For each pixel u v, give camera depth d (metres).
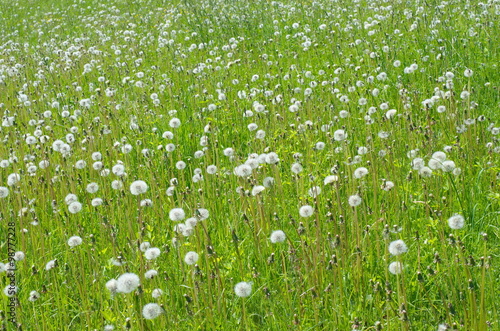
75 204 4.17
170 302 3.58
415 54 8.34
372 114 6.26
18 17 20.86
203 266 3.81
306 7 13.06
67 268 4.01
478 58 7.75
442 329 2.92
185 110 7.38
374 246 3.96
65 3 22.17
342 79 7.84
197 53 10.68
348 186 4.58
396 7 11.23
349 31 10.11
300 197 4.39
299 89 6.84
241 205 4.57
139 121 7.01
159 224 4.61
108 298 3.75
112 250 4.19
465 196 4.43
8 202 5.11
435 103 6.21
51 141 6.71
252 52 10.26
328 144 5.57
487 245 3.92
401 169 4.98
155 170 5.43
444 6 10.46
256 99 7.24
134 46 11.80
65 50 13.18
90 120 7.36
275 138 5.68
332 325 3.23
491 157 5.00
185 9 15.22
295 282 3.68
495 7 9.69
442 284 3.49
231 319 3.41
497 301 3.31
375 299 3.32
